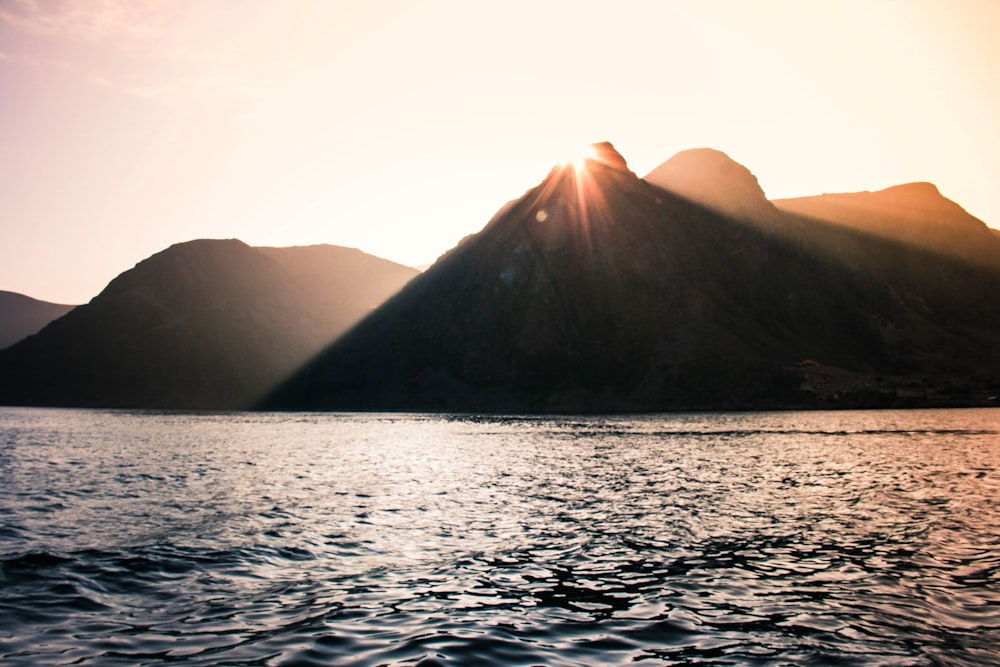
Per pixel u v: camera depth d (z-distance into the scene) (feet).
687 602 45.55
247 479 119.14
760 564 56.44
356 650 35.94
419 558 58.90
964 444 184.44
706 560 57.98
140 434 268.41
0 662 33.76
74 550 60.34
